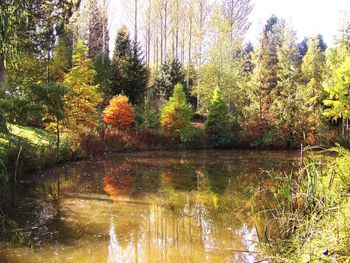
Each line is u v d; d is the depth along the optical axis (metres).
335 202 4.51
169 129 24.91
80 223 7.63
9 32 7.62
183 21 40.84
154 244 6.53
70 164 15.80
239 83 30.55
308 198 5.39
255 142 26.41
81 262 5.72
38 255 5.94
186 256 6.02
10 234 6.85
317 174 5.72
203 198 9.93
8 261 5.67
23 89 13.28
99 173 13.94
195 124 29.58
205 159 19.39
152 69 40.22
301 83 36.12
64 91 13.98
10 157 11.57
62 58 20.31
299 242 4.52
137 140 22.61
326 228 4.17
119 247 6.37
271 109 27.61
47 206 8.87
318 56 38.22
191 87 35.72
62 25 20.03
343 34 32.34
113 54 31.08
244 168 15.91
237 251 6.19
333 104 26.20
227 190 10.93
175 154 21.64
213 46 32.47
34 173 13.02
